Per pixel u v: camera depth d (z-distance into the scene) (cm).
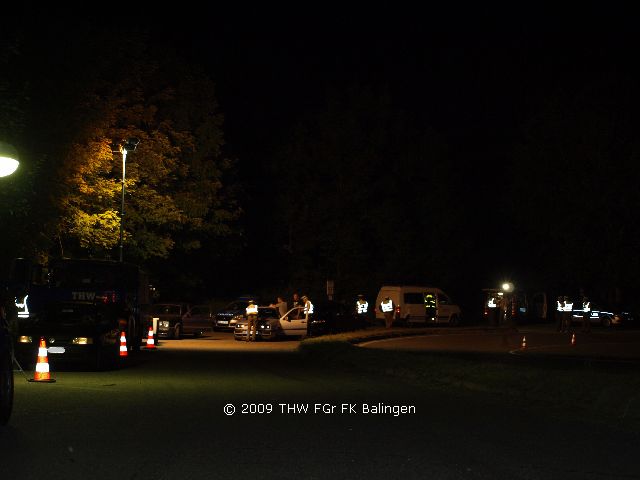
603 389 1519
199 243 5375
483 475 927
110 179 4397
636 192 6231
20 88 3216
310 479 900
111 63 4294
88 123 3903
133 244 4684
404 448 1081
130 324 3075
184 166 4950
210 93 5203
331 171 6469
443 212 6550
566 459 1020
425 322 5534
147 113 4653
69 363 2505
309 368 2353
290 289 6338
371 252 6531
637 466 983
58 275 3053
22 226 3019
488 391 1739
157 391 1712
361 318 4634
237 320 4222
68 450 1051
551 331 5091
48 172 3428
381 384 1903
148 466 959
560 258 6681
